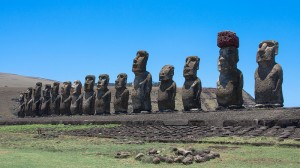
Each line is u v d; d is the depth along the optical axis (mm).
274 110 21516
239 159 11852
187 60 29953
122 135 21453
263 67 24453
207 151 12859
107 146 16297
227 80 26047
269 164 10906
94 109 40875
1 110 72062
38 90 50656
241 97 26172
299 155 12281
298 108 21031
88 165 11328
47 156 13398
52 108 46406
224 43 26078
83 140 19969
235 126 20906
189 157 11664
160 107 31359
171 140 17281
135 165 11250
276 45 24156
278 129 18609
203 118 23703
